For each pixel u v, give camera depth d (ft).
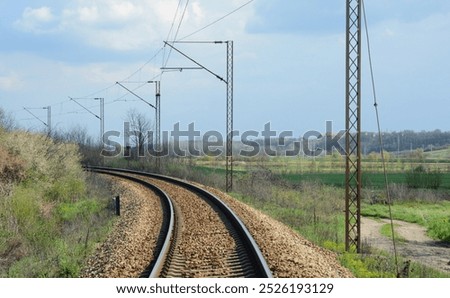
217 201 137.28
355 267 81.51
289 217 141.28
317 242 106.11
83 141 374.22
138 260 73.05
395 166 426.10
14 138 152.46
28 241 106.32
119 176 249.34
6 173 140.46
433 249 132.67
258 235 88.99
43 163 155.02
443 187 286.66
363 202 227.61
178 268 68.95
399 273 78.59
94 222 127.13
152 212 125.90
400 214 194.59
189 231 97.40
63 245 89.51
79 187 174.60
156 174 266.16
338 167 392.27
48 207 135.85
